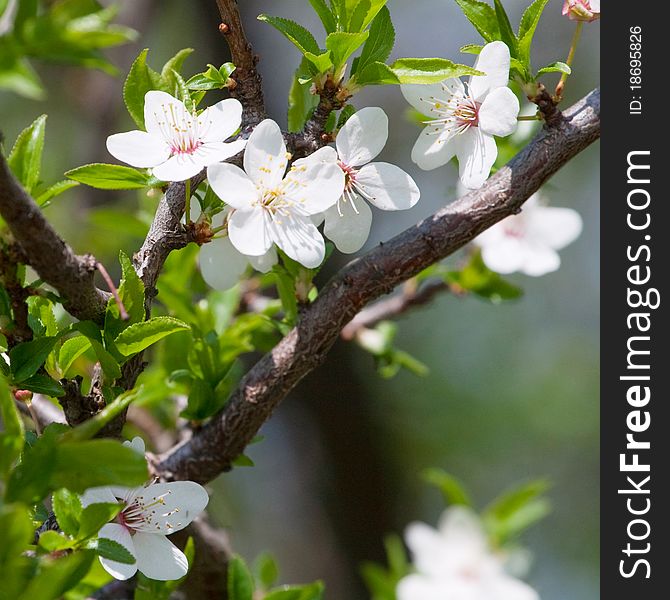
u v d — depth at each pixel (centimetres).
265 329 80
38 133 70
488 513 86
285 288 74
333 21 72
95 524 69
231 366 75
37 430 72
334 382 136
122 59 114
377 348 84
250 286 82
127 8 114
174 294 79
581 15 73
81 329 70
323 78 72
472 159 73
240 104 71
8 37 67
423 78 72
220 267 74
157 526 70
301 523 137
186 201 71
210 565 77
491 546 86
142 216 83
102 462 67
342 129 72
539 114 73
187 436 78
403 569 86
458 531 86
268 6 134
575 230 83
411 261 73
